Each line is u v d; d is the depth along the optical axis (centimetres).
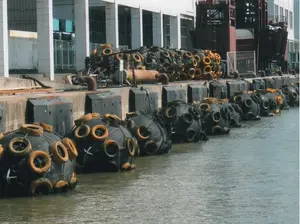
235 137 3881
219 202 2061
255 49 9212
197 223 1817
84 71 4694
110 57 4694
